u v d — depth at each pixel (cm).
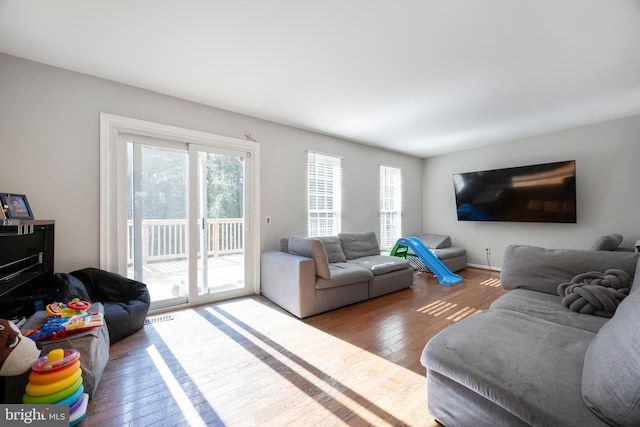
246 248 342
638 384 79
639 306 100
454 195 548
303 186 397
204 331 238
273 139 365
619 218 366
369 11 169
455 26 183
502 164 475
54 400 123
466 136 440
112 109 256
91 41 198
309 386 165
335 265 340
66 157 235
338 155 441
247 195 343
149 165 283
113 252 258
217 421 138
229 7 165
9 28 183
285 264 290
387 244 525
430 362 131
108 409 145
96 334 165
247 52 212
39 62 225
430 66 233
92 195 247
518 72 243
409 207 571
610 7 165
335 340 223
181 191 302
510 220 455
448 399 128
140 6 164
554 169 404
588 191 389
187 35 192
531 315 173
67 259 236
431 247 511
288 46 205
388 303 315
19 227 164
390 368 184
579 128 394
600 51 211
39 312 189
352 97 293
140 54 215
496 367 115
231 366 185
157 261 288
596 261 203
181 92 279
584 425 88
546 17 174
